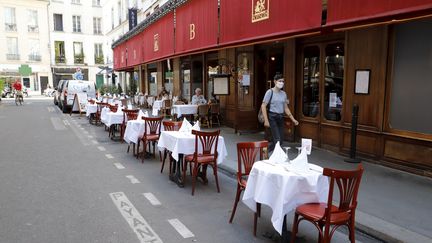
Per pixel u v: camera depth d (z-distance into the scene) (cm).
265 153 530
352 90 798
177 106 1334
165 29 1419
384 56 720
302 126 967
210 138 638
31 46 4631
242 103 1198
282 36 764
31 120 1747
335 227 387
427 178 655
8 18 4441
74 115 2008
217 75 1266
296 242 437
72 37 4906
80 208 544
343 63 831
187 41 1194
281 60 1145
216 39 988
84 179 700
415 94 684
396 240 427
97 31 5078
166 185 670
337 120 861
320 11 638
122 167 802
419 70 675
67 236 448
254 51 1184
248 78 1198
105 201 576
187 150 654
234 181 703
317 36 898
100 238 443
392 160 720
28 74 4569
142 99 2248
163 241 437
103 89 3091
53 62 4800
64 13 4825
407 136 688
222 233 462
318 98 913
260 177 433
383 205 529
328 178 427
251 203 455
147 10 2450
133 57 2086
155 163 847
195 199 593
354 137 764
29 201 572
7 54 4466
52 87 4797
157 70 2209
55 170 768
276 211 408
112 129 1183
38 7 4616
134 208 547
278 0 734
